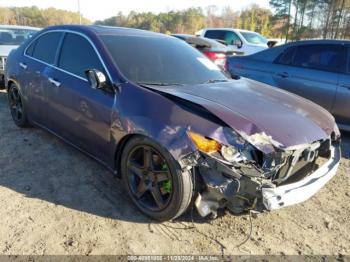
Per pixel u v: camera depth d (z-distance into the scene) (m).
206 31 14.29
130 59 3.44
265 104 3.11
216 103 2.87
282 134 2.69
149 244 2.67
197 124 2.59
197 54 4.16
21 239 2.64
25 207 3.04
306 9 47.25
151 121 2.74
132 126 2.85
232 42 13.38
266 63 6.17
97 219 2.93
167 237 2.76
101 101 3.19
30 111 4.52
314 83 5.52
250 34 13.66
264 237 2.84
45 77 4.00
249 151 2.55
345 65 5.32
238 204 2.60
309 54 5.72
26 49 4.65
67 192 3.31
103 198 3.24
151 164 2.85
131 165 3.03
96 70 3.15
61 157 4.04
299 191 2.66
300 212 3.25
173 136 2.60
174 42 4.16
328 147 3.15
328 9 45.47
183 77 3.54
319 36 46.62
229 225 2.95
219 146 2.51
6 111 5.91
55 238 2.67
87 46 3.62
